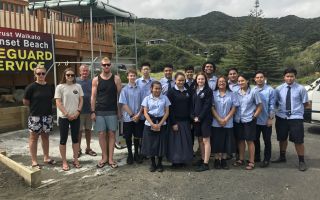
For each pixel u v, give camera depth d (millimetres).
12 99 11695
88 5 9742
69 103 6770
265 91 7066
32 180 5879
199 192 5703
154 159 6789
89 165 7145
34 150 6914
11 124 9977
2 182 5918
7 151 8117
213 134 6859
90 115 7746
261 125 7105
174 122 6836
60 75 13711
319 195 5566
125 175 6531
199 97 6750
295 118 6910
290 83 7055
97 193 5672
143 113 7039
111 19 12453
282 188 5859
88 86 7699
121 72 12820
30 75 12320
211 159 7578
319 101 10430
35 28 11922
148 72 7344
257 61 43844
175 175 6523
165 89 7469
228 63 45656
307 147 8844
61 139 6816
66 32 12859
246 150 8227
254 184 6043
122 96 7070
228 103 6805
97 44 14422
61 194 5633
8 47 9977
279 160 7410
